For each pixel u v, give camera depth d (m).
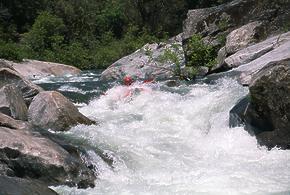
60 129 10.97
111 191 8.03
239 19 18.78
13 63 25.89
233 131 10.64
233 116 10.88
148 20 47.47
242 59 15.39
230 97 11.71
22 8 42.22
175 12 47.28
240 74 13.72
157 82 15.45
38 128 10.34
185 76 17.00
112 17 46.44
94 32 44.16
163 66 18.83
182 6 47.12
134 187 8.18
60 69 27.12
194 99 12.34
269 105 9.94
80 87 17.20
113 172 8.93
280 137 9.91
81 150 9.23
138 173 8.95
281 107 9.77
